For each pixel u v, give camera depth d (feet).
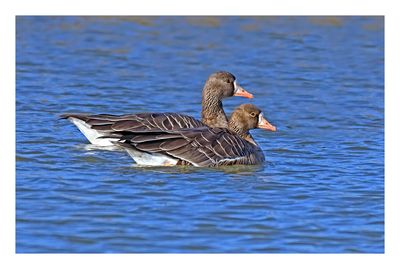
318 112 79.56
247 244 46.52
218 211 51.11
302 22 112.47
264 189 55.67
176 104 80.64
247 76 91.45
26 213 49.83
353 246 46.78
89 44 101.30
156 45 102.01
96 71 91.09
